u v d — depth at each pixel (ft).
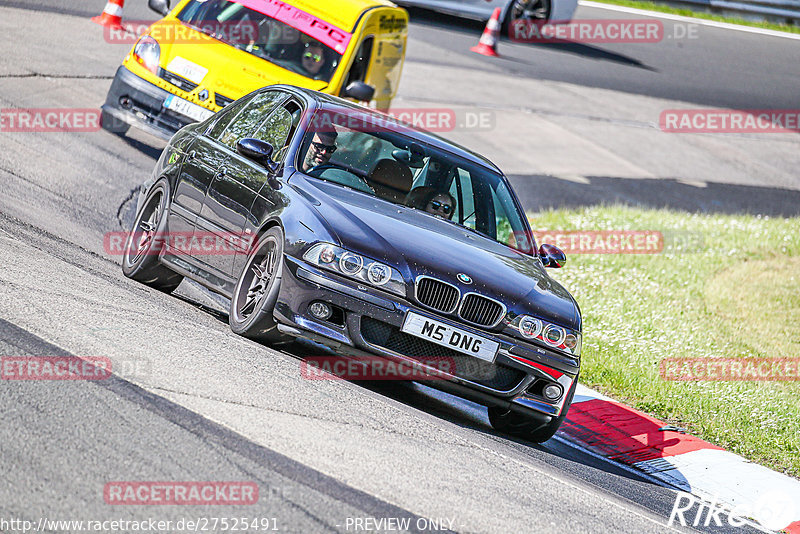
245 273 76.48
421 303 70.74
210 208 83.66
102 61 169.48
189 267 85.15
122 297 77.66
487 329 72.13
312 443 55.31
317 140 82.58
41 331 62.54
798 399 106.11
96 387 55.42
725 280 148.46
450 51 234.38
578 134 207.62
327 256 70.18
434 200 83.15
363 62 142.51
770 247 168.55
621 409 94.02
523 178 175.52
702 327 124.77
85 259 89.40
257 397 60.49
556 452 77.87
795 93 271.90
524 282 76.13
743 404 100.07
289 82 130.21
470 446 65.62
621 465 81.20
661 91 251.39
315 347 76.33
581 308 123.34
